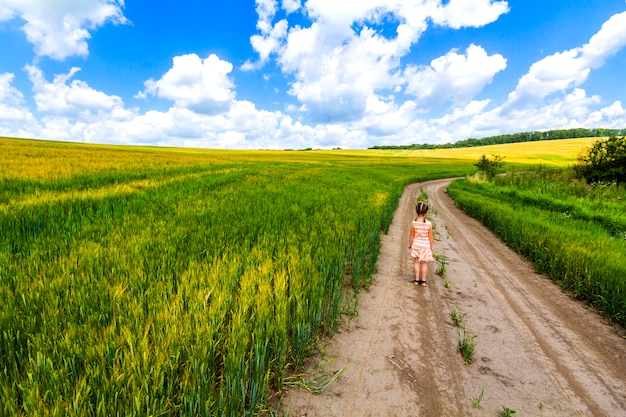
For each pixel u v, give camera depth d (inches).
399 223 451.2
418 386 108.0
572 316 170.9
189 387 74.9
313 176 895.7
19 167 588.4
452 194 863.1
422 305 177.5
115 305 102.4
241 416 83.5
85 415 64.0
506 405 100.6
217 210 286.2
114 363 77.7
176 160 1219.2
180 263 144.2
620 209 534.3
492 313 171.0
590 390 110.3
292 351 111.8
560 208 559.5
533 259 278.5
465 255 292.8
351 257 210.4
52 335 84.6
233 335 89.9
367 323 152.6
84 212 259.9
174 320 92.6
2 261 130.5
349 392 103.0
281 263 159.2
